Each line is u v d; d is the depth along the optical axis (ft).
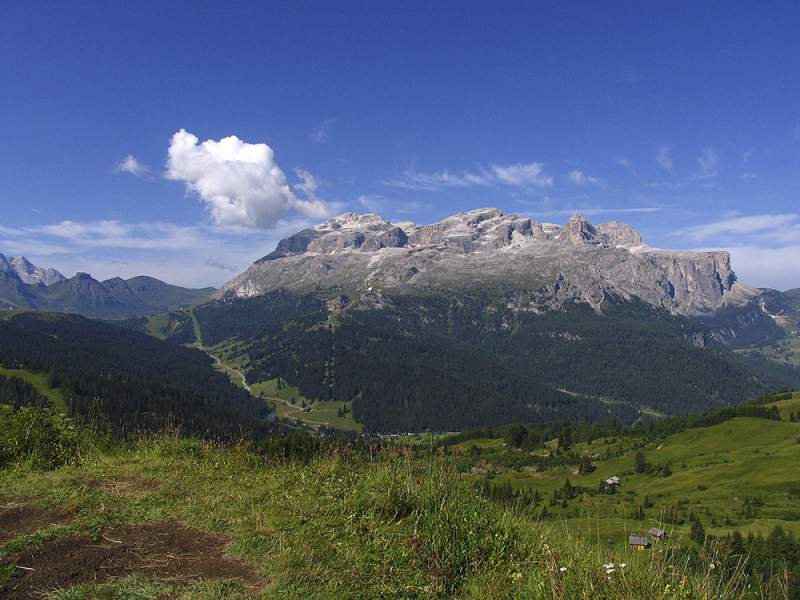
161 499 29.48
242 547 23.44
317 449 39.45
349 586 20.54
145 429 48.39
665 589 18.60
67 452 40.37
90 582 20.10
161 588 19.75
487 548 24.04
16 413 42.14
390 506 27.61
